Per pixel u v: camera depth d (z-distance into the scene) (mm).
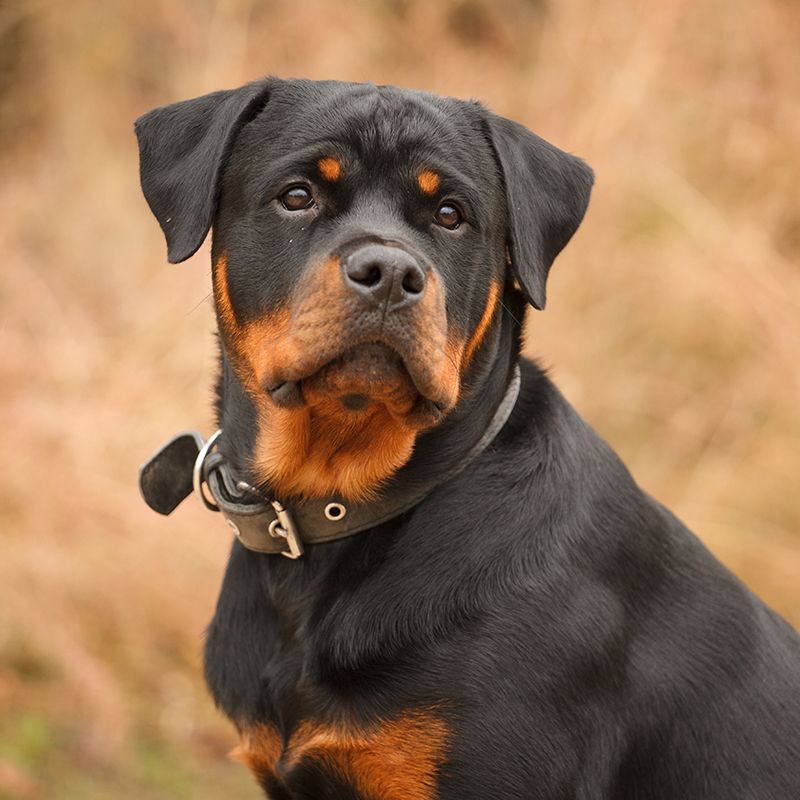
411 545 4160
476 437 4320
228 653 4484
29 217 11516
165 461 4703
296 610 4242
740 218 10422
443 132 4391
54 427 8773
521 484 4242
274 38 12125
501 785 3836
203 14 12422
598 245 10461
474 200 4359
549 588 4012
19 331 9992
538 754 3840
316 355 3932
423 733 3887
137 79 12805
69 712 7602
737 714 4234
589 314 10336
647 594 4285
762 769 4203
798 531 8766
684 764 4164
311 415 4184
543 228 4594
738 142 10812
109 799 6930
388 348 3908
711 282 9883
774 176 10742
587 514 4234
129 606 8219
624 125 10750
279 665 4203
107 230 11375
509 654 3904
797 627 8156
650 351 10242
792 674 4441
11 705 7590
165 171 4570
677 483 9344
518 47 12469
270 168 4285
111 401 9141
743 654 4336
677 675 4191
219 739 7703
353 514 4238
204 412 9164
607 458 4535
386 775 3979
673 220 10453
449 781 3875
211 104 4590
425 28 12555
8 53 13203
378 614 4035
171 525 8445
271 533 4289
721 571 4570
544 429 4434
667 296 10148
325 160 4223
